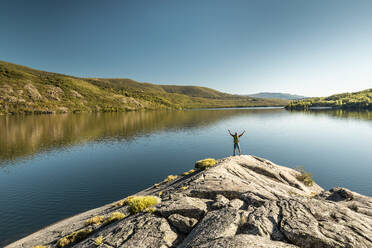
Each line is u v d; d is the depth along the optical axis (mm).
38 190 36906
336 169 46688
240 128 122875
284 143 77625
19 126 132250
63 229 19109
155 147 76688
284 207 10156
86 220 19109
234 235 8328
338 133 95062
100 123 156750
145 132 113938
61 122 158750
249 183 17203
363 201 14156
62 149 73625
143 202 14617
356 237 7441
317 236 7457
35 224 25469
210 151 69688
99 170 49438
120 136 101375
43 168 51375
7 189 37438
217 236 8242
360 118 158250
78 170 49500
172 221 11055
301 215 9148
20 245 18156
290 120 159750
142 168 51031
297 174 30266
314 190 26797
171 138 95312
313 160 54594
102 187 38438
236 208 11672
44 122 156375
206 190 14984
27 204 31125
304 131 104438
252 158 29875
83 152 69125
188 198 13594
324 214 9242
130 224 11664
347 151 62906
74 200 32625
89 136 101062
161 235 10023
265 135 96188
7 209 29438
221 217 9836
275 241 7625
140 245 9523
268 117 192125
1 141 88375
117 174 46281
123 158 61188
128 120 181500
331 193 18234
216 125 141250
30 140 90312
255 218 9297
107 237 11047
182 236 10273
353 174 43250
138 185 39531
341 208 9797
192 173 27312
